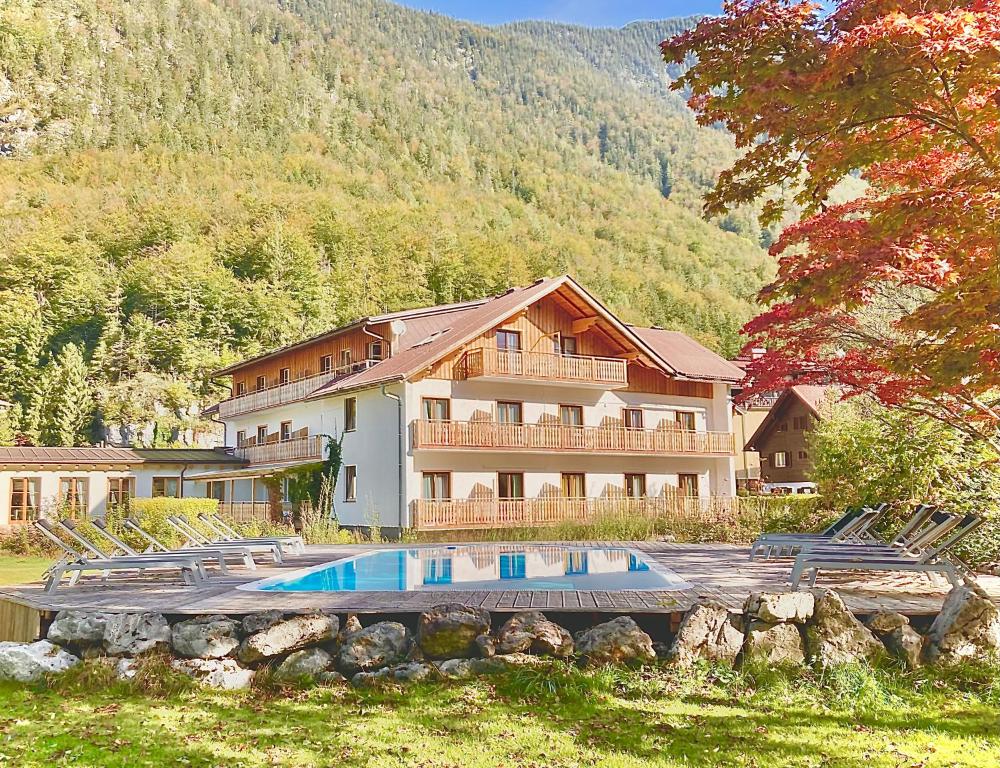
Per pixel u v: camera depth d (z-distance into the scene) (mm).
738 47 7293
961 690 7211
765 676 7367
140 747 5910
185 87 145875
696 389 35812
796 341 11438
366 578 12609
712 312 103375
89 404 61562
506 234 121125
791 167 7930
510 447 29234
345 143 150000
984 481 14492
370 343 32656
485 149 170500
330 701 7043
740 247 143250
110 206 92000
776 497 28172
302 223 95250
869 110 6613
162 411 65500
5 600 9562
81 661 7801
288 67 171500
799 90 6770
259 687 7398
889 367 8094
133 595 9320
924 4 6750
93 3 155875
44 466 32969
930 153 9383
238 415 39781
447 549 17953
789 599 7672
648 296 106688
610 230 138250
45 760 5645
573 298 31938
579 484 32000
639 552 15250
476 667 7477
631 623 7727
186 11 170250
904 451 15258
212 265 80812
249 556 12672
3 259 73750
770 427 45438
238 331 77375
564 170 171375
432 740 6066
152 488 35906
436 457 28484
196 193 105938
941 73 6543
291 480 32125
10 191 95188
